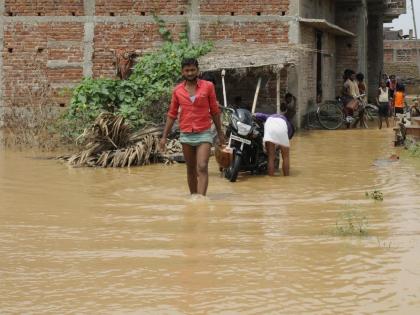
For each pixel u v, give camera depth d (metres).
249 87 19.45
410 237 7.17
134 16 19.64
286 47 18.42
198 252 6.68
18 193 10.31
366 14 27.61
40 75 19.83
